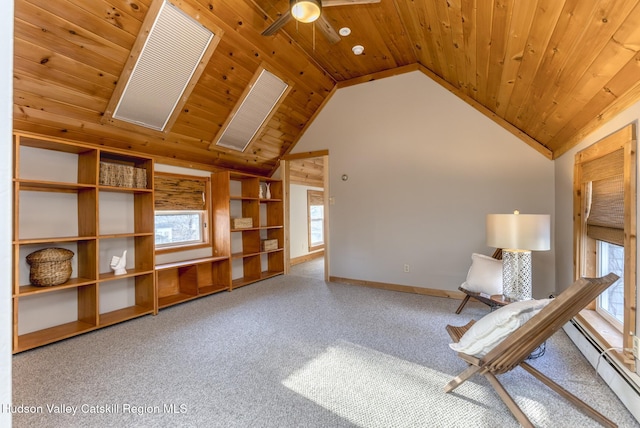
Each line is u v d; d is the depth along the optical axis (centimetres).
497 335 161
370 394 183
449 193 396
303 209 746
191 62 301
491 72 271
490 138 371
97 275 287
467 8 206
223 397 181
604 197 221
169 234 411
